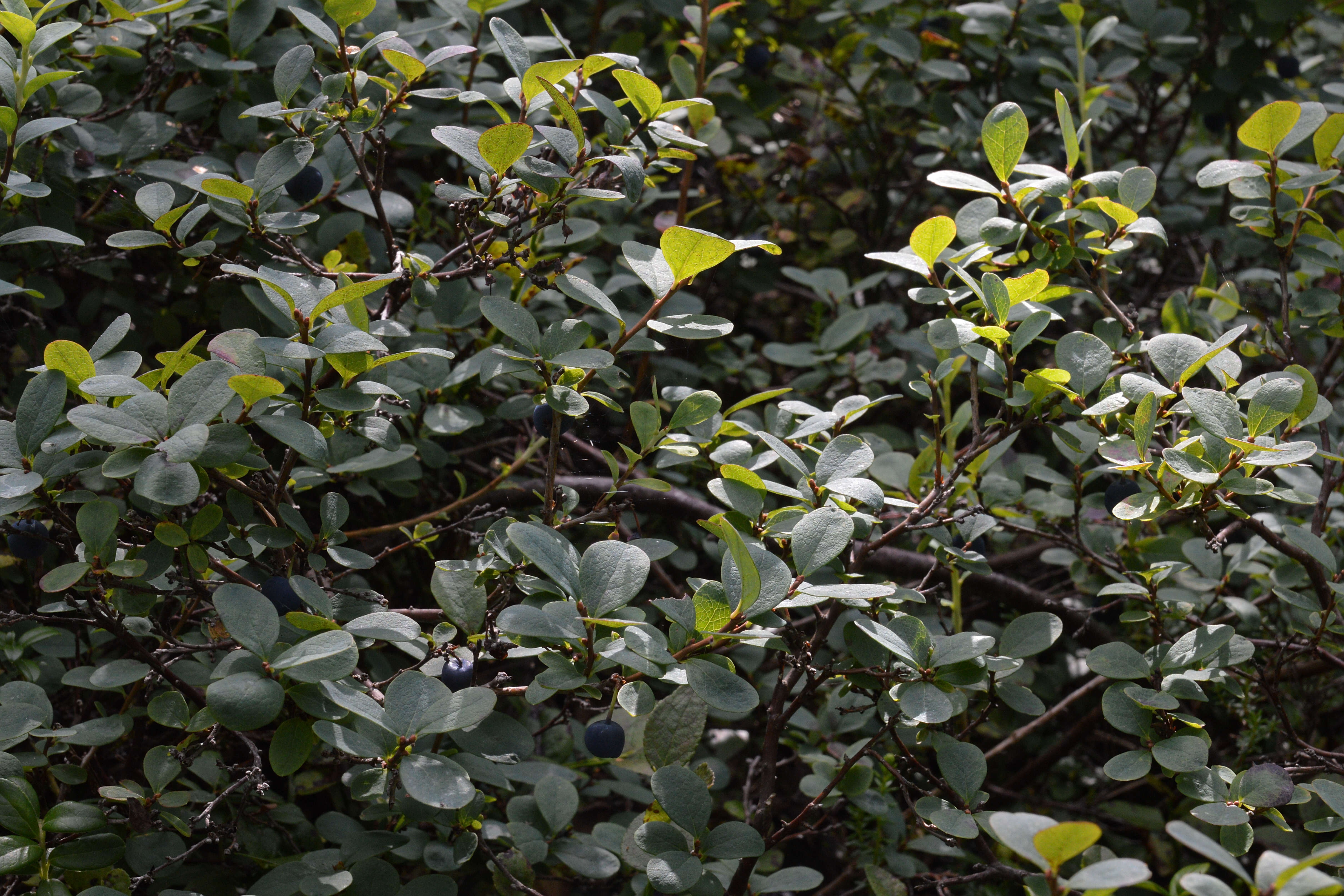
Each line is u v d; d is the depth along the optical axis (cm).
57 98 195
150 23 206
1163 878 237
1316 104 181
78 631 183
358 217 213
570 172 152
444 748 157
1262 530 166
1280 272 202
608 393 249
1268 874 97
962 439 290
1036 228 180
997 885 220
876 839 195
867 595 123
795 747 209
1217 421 140
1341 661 175
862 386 259
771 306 355
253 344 133
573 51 261
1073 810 250
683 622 129
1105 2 334
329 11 164
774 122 356
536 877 194
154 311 254
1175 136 367
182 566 152
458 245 212
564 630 125
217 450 124
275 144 216
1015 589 225
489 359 173
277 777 204
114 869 145
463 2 229
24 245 208
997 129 171
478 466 240
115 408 129
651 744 167
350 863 152
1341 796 133
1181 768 141
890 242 342
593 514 167
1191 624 212
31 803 138
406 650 141
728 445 166
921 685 144
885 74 333
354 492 201
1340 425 238
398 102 171
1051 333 263
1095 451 188
